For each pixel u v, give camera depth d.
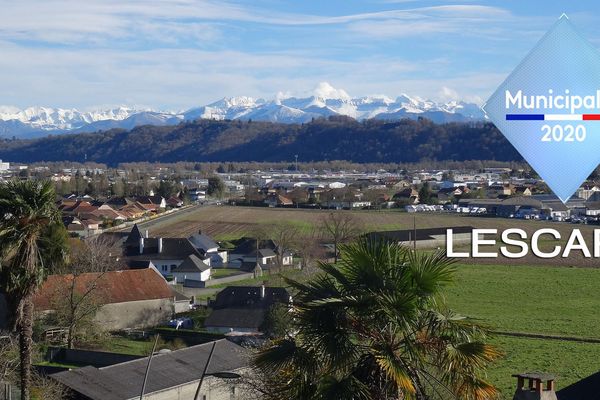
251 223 175.75
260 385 29.77
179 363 52.66
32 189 33.03
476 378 17.53
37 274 32.97
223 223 177.25
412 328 17.39
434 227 150.12
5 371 44.91
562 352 70.81
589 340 76.44
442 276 17.50
